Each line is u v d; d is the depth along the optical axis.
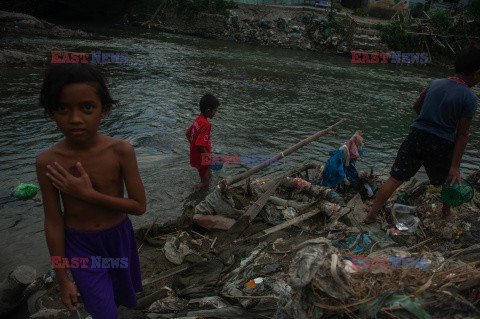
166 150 5.70
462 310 1.74
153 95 8.88
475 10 22.14
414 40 21.02
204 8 23.73
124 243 1.99
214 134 6.56
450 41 20.98
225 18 22.97
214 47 19.33
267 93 10.31
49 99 1.51
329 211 3.64
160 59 14.29
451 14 24.14
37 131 6.05
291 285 1.92
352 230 3.41
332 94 10.95
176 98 8.79
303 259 1.97
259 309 2.36
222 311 2.36
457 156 3.08
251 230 3.51
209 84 10.76
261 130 7.00
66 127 1.57
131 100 8.26
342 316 1.87
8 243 3.31
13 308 2.56
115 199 1.78
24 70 10.46
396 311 1.77
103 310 1.84
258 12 23.80
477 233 3.18
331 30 21.83
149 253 3.19
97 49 15.10
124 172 1.83
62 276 1.81
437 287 1.90
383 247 3.13
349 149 4.26
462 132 3.04
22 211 3.85
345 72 15.48
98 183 1.77
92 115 1.58
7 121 6.37
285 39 22.17
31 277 2.52
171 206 4.13
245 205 3.90
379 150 6.38
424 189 4.06
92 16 25.92
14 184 4.33
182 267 2.97
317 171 4.53
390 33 21.03
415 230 3.43
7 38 15.35
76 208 1.80
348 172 4.33
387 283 1.94
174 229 3.50
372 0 24.52
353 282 1.93
